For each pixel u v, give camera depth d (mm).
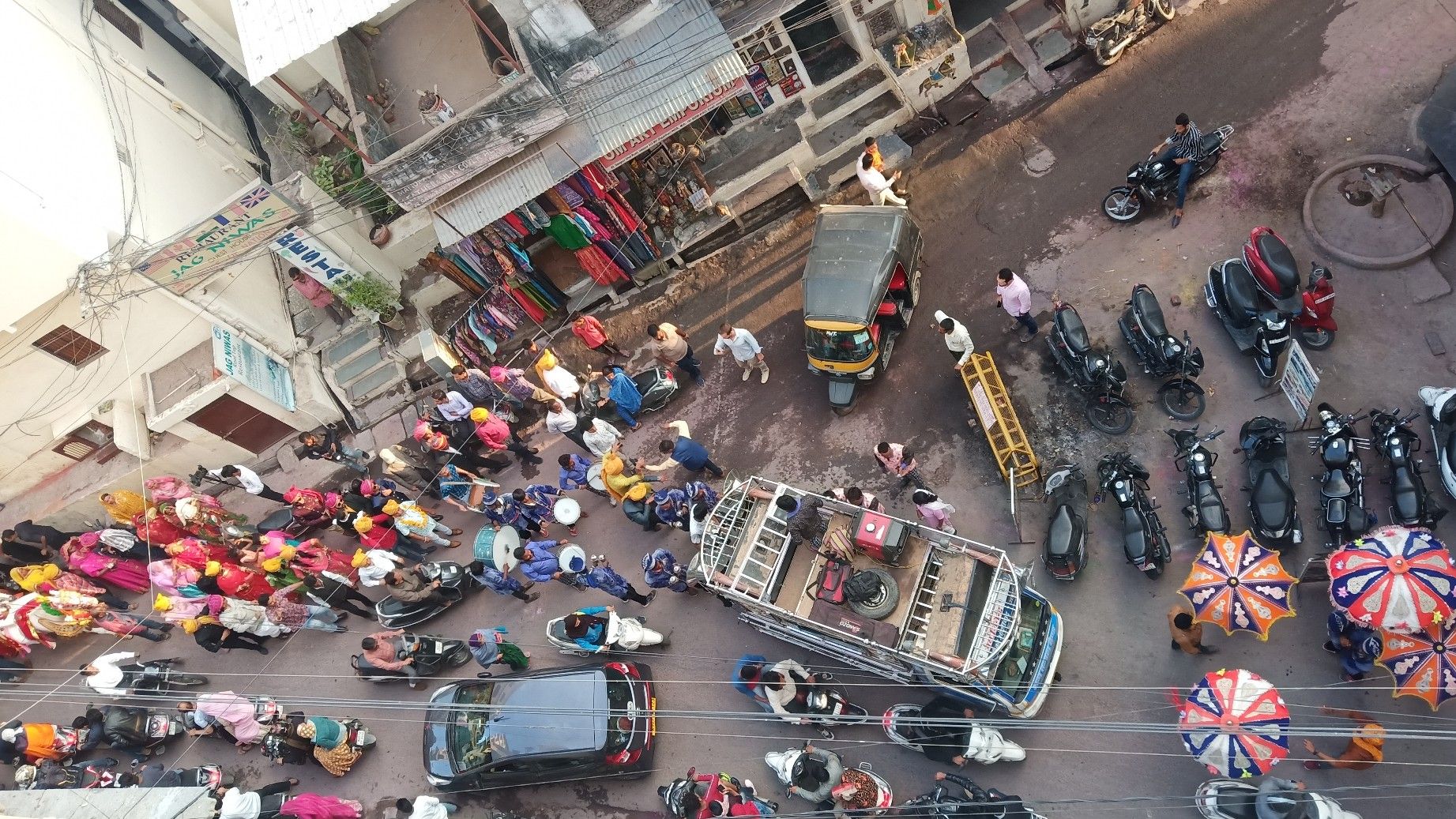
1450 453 12469
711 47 15305
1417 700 11859
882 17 17516
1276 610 11172
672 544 16188
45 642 17391
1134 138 16922
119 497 17734
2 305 15391
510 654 15141
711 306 18438
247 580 16391
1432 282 14203
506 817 14578
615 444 16250
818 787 12547
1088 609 13609
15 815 11625
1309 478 13508
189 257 16703
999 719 12648
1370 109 15695
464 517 17859
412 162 15586
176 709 16641
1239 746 10625
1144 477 13828
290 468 19609
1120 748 12578
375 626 17109
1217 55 17078
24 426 18203
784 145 18047
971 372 15539
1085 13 17828
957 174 17812
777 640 14719
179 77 20531
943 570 12812
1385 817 11398
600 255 18328
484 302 18875
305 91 20406
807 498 13383
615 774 14117
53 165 15352
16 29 15773
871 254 15688
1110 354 15195
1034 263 16516
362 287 18781
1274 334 13352
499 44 14836
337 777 15602
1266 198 15664
